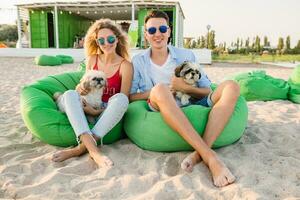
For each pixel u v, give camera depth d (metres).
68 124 3.36
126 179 2.66
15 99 6.19
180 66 3.53
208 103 3.36
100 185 2.59
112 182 2.62
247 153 3.20
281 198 2.38
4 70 11.93
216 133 2.97
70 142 3.39
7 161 3.11
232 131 3.29
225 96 3.06
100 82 3.47
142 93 3.71
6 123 4.42
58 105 3.67
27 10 20.84
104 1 17.80
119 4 17.88
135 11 20.25
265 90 5.89
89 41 3.92
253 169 2.83
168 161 3.01
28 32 21.14
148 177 2.69
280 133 3.79
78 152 3.13
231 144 3.47
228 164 2.90
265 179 2.63
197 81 3.62
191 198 2.38
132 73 3.74
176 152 3.21
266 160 3.05
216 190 2.49
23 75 10.54
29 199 2.43
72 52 18.11
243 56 24.17
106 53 3.73
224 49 28.30
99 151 3.03
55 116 3.37
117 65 3.77
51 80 4.29
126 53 4.00
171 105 2.94
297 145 3.44
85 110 3.43
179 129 2.90
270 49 28.59
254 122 4.43
